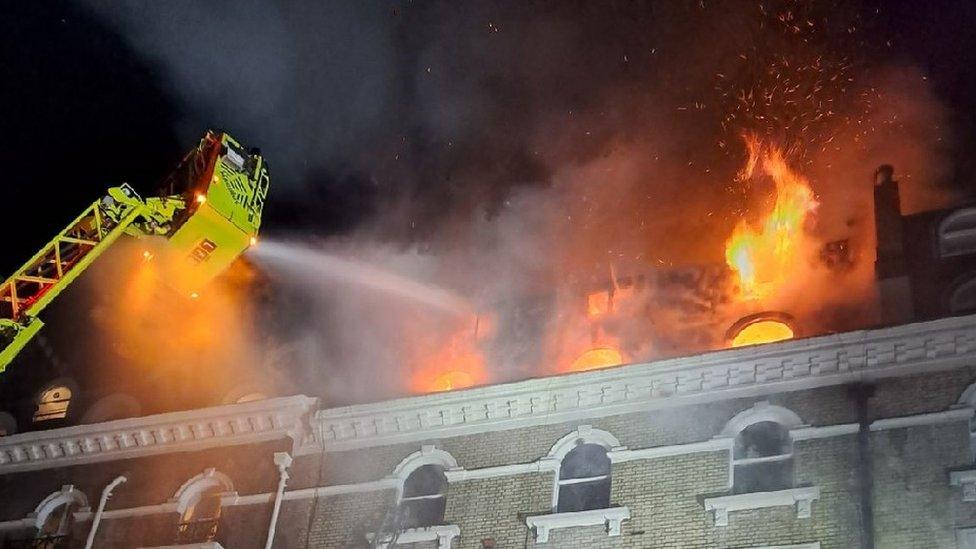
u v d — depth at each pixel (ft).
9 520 80.18
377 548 68.44
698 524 61.57
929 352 62.23
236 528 73.10
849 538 57.57
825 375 64.34
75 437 81.87
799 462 61.57
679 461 64.69
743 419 64.90
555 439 69.26
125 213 71.56
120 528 76.69
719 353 66.64
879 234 71.31
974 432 59.36
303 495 73.31
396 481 71.46
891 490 58.39
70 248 71.77
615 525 63.46
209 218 73.00
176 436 79.87
